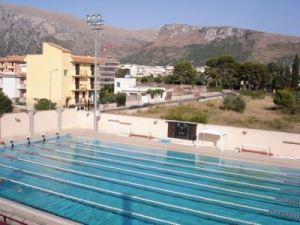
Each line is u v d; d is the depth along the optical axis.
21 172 19.61
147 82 115.88
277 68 121.00
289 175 20.06
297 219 14.30
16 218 12.47
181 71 119.12
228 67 115.62
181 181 18.75
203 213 14.61
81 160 22.42
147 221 13.63
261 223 13.82
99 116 31.00
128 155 23.83
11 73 67.06
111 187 17.55
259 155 23.80
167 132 27.89
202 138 26.39
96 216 13.95
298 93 74.94
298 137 23.20
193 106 54.50
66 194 16.33
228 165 21.78
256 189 17.75
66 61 53.78
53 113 30.31
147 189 17.39
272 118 44.59
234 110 51.16
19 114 27.67
